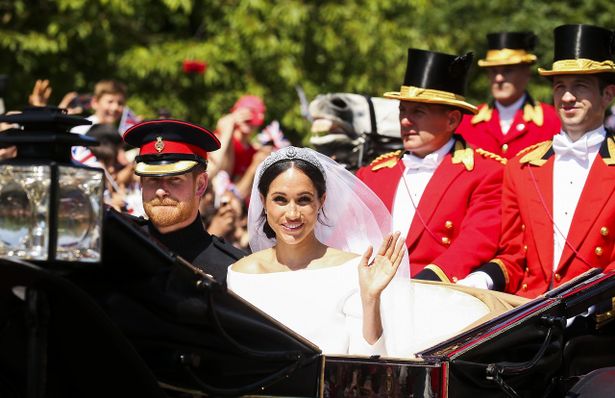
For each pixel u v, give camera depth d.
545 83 46.50
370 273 12.62
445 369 11.66
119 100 24.69
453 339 12.39
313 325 13.05
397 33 43.03
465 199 17.77
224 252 14.94
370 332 12.56
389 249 12.69
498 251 17.22
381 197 18.34
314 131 20.81
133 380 10.20
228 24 40.88
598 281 13.54
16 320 10.12
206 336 10.56
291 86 40.16
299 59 40.78
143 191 14.67
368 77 41.94
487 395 12.25
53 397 10.45
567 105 16.52
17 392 10.40
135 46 39.53
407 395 11.52
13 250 9.45
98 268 10.19
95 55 39.84
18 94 38.38
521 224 17.12
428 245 17.80
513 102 23.45
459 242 17.12
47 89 24.52
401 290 13.78
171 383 10.62
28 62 38.38
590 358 14.62
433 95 17.78
